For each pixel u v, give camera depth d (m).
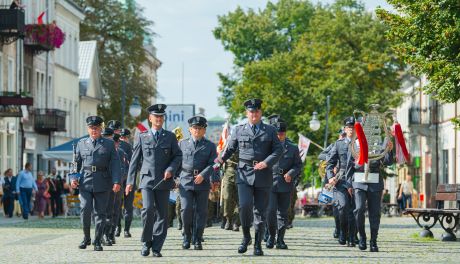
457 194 43.72
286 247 35.16
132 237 43.44
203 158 34.06
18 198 74.88
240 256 31.61
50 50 104.75
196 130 34.12
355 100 117.25
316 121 92.81
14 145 94.88
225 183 47.16
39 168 106.81
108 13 141.88
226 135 46.69
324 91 118.06
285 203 34.94
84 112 132.75
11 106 86.31
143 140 31.88
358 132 32.88
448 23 43.69
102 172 34.34
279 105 121.75
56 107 116.12
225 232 47.19
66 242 41.06
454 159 99.69
